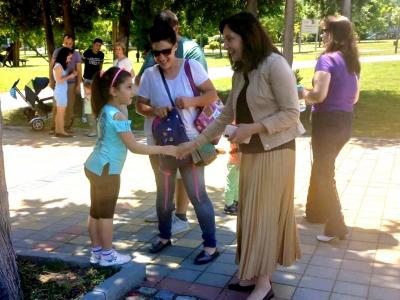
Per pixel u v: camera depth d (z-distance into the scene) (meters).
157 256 4.36
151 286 3.80
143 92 4.29
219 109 4.21
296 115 3.23
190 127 4.13
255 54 3.22
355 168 7.35
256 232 3.41
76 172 7.41
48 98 11.20
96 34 24.70
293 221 3.55
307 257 4.30
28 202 6.00
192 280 3.91
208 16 15.30
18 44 37.53
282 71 3.18
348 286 3.79
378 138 9.54
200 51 4.42
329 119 4.38
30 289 3.55
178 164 4.10
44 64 40.44
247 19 3.22
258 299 3.47
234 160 5.22
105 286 3.52
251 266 3.44
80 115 12.64
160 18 4.34
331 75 4.27
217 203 5.81
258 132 3.24
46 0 15.17
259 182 3.35
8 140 9.91
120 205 5.80
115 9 17.41
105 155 3.74
